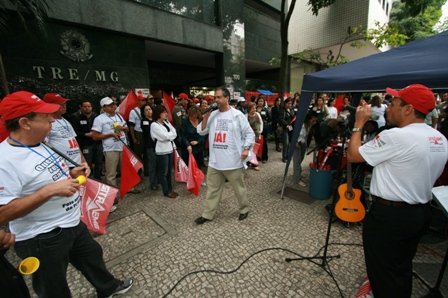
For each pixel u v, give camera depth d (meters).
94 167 4.66
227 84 9.94
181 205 3.80
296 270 2.31
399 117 1.56
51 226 1.41
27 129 1.26
